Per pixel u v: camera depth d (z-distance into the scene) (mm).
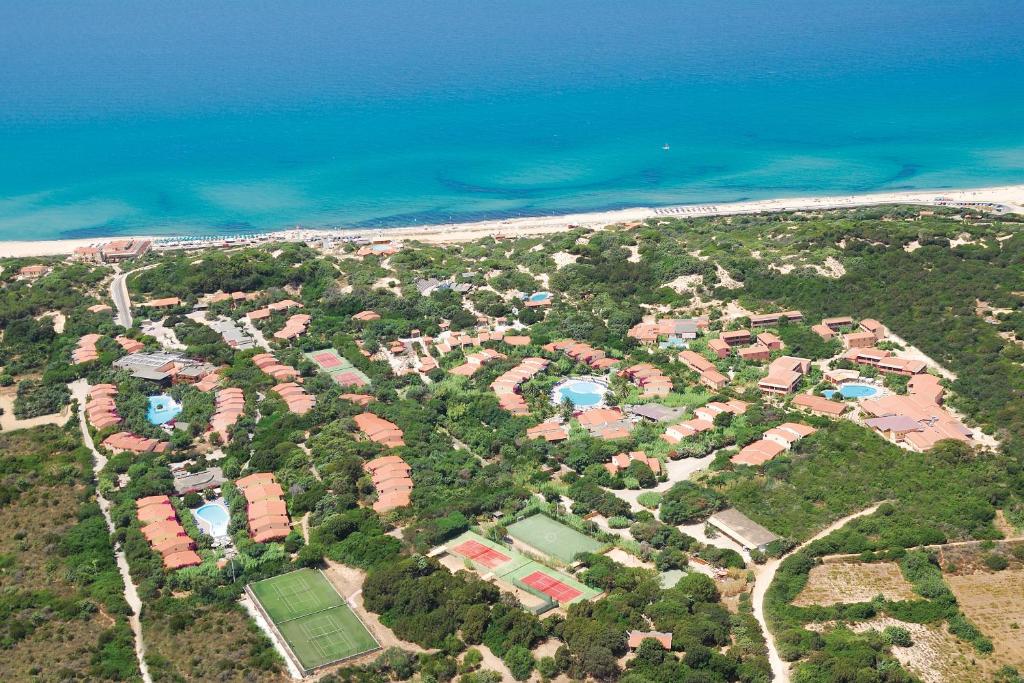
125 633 147125
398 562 161875
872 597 154250
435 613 147250
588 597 154500
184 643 144375
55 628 148875
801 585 156750
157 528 172750
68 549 169375
